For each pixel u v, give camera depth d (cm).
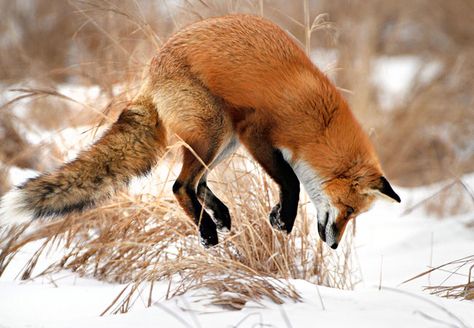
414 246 1385
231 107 999
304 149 1001
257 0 1318
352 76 2077
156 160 1020
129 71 1222
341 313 780
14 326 752
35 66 1998
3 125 1510
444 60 2427
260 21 1023
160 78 1011
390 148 2033
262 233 1036
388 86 2356
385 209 1703
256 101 984
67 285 965
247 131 998
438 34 2678
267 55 988
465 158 2005
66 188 951
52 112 1586
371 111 2062
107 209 1096
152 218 1073
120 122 1005
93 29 1980
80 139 1234
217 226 1027
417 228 1506
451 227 1473
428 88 2178
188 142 1001
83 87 1617
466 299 915
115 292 909
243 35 998
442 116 2122
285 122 989
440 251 1319
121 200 1105
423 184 2017
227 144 1029
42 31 2333
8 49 2116
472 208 1673
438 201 1670
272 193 1074
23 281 984
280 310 754
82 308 854
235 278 855
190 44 1002
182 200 998
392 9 2578
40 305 859
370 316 768
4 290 916
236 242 1025
